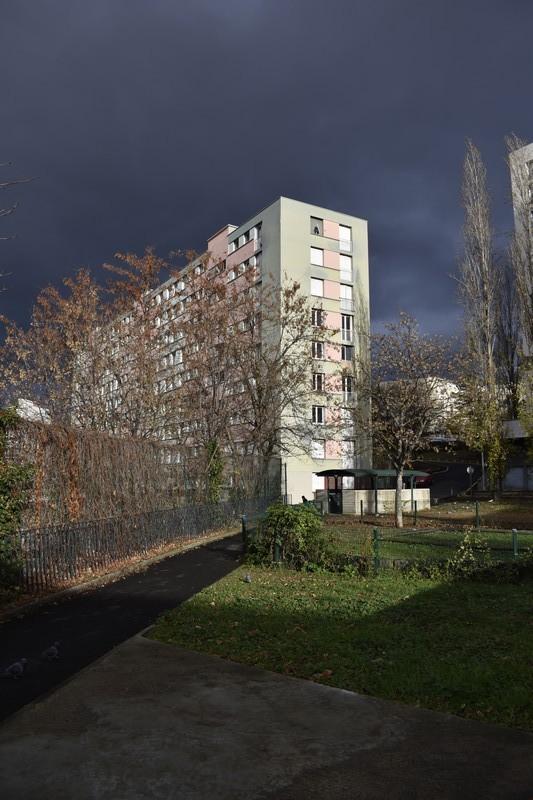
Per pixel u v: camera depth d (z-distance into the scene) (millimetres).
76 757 4223
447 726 4680
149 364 22547
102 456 14438
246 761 4141
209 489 22172
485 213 38250
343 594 9977
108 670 6191
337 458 44312
